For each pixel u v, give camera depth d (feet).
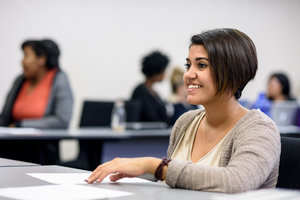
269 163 4.15
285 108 14.89
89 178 4.14
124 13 19.76
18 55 17.39
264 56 23.89
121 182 4.25
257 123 4.49
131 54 19.95
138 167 4.15
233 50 4.50
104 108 13.24
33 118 12.07
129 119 13.38
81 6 18.71
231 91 4.64
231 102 4.78
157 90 20.02
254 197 3.39
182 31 21.29
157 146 12.35
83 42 18.80
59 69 12.47
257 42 23.63
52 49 12.18
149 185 4.13
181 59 21.26
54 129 11.73
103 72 19.27
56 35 18.20
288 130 13.88
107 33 19.35
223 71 4.50
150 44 20.45
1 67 17.06
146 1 20.31
